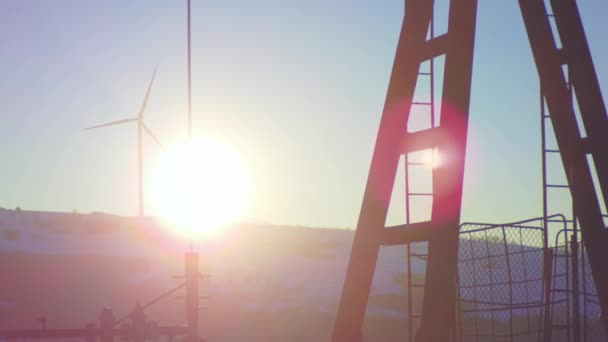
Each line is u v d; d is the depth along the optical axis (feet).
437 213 39.86
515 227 47.57
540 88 46.47
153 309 211.82
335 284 282.77
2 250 284.20
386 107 42.27
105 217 375.04
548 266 45.93
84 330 56.13
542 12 45.75
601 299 44.60
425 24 41.96
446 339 39.22
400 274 245.86
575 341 44.62
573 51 44.57
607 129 43.96
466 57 40.01
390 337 158.71
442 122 40.14
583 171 45.14
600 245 44.68
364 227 42.39
